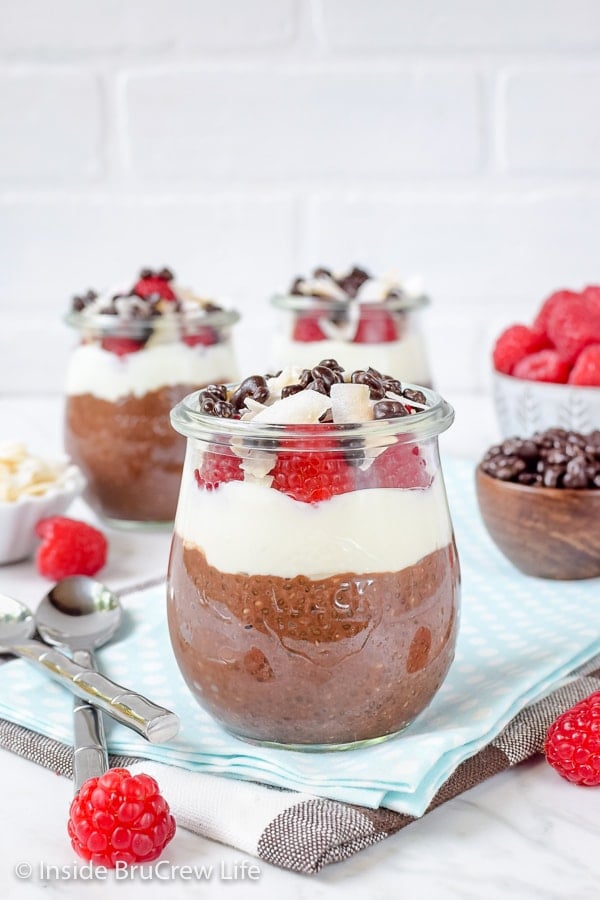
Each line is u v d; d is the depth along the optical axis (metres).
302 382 0.50
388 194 0.99
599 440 0.63
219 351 0.69
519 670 0.53
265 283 1.02
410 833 0.48
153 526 0.70
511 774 0.50
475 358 1.03
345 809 0.47
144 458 0.68
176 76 0.97
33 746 0.51
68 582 0.59
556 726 0.50
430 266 1.01
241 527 0.49
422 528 0.50
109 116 0.98
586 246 0.99
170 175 1.00
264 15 0.96
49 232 1.01
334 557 0.48
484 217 0.99
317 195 1.00
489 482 0.62
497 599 0.60
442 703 0.52
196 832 0.47
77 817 0.46
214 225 1.01
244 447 0.48
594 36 0.95
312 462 0.48
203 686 0.50
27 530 0.66
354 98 0.97
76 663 0.53
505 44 0.95
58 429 0.88
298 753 0.50
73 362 0.69
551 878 0.46
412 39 0.96
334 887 0.45
